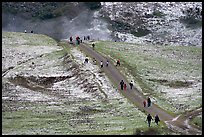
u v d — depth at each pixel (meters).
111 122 176.25
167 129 165.88
